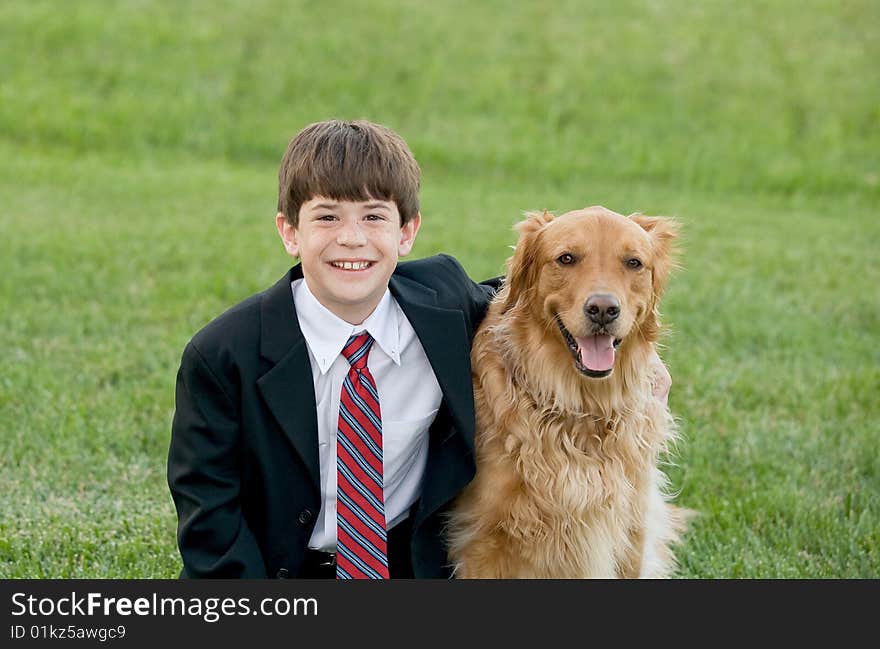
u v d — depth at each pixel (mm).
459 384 4348
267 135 18641
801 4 25828
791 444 6980
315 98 20312
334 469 4336
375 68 21734
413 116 19953
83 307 9422
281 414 4133
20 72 19797
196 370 4168
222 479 4246
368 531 4242
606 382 4598
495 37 23734
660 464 6613
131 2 23531
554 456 4566
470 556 4648
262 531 4387
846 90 21656
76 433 6680
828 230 14656
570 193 16781
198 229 12727
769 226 14820
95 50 21031
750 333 9492
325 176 4090
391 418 4355
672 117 20438
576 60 22703
